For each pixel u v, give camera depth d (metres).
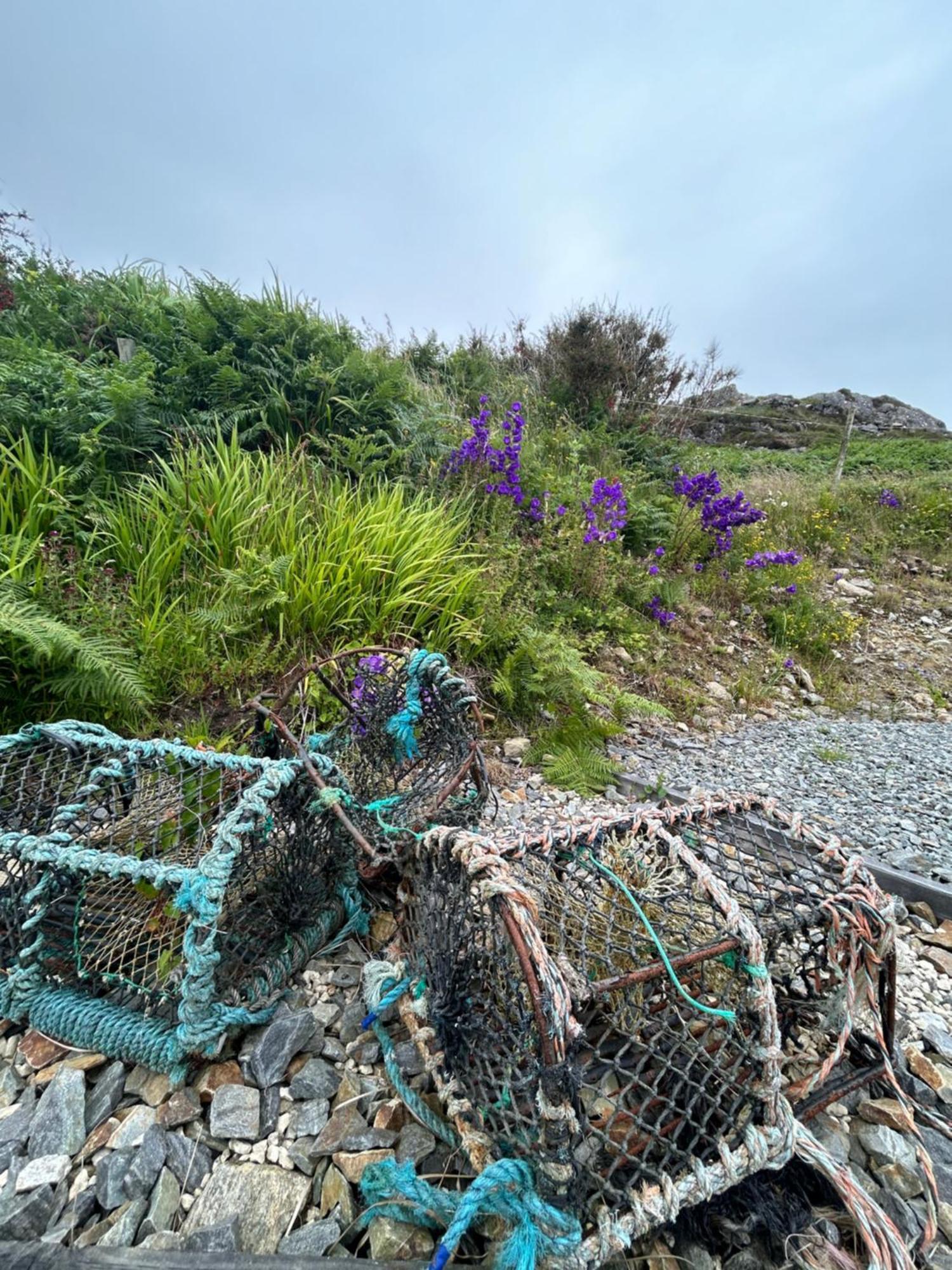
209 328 4.57
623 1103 1.40
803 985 1.73
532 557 4.84
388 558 3.64
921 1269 1.25
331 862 1.98
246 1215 1.22
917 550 8.27
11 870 1.64
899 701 5.06
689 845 1.60
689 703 4.35
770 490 9.14
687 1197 1.16
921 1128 1.52
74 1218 1.21
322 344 5.01
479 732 1.95
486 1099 1.27
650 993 1.37
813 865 1.57
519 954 1.02
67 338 4.75
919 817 3.15
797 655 5.59
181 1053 1.43
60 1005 1.54
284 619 3.15
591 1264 1.09
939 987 2.00
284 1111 1.44
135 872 1.44
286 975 1.73
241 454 4.06
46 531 3.16
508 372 8.37
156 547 3.21
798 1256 1.21
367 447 4.59
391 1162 1.27
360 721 2.26
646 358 8.65
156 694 2.76
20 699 2.57
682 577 6.07
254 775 1.72
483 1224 1.22
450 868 1.32
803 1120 1.38
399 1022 1.67
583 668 3.85
